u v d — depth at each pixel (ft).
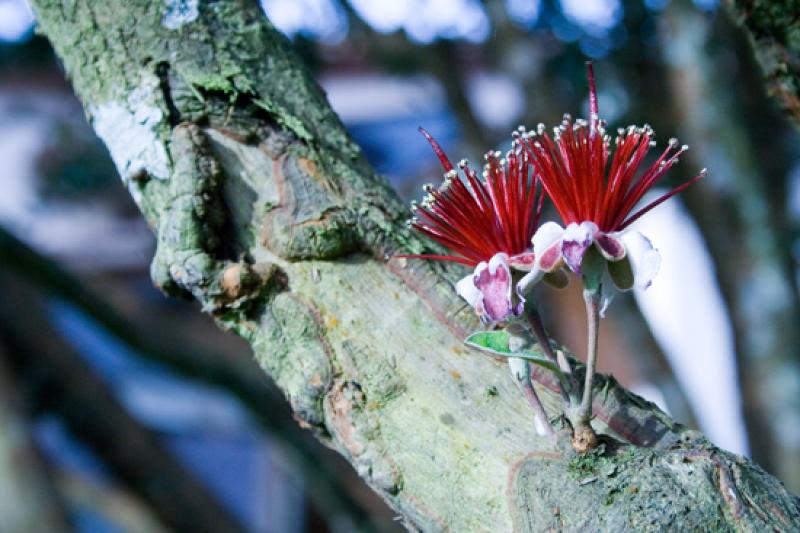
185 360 2.12
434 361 0.97
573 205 0.91
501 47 2.34
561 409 0.94
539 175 0.91
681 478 0.90
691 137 2.23
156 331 2.14
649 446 0.93
